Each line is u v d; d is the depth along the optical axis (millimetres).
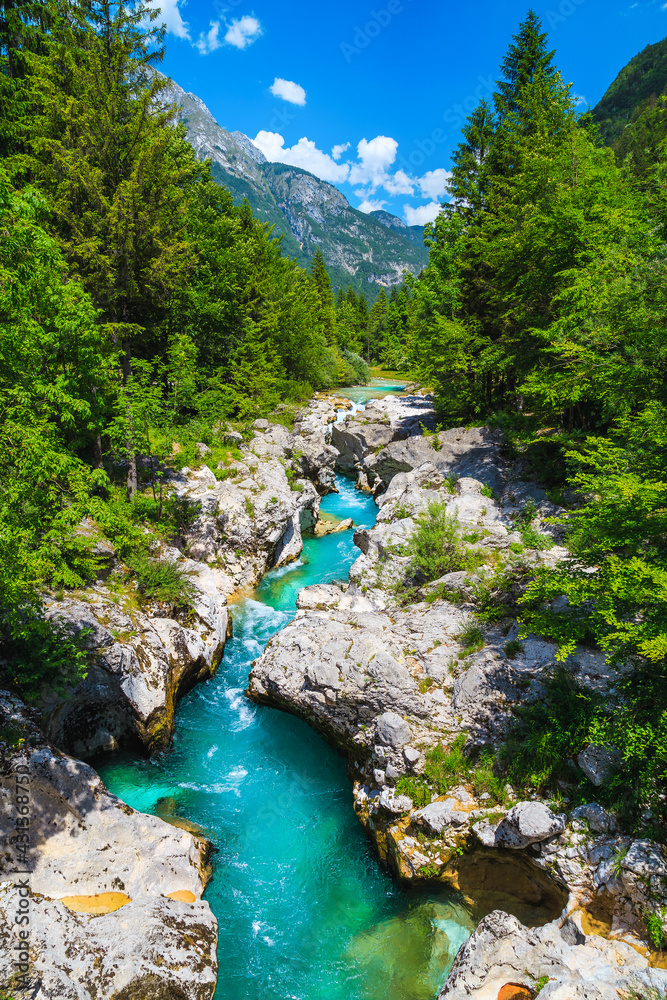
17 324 8930
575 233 15750
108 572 14289
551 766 8938
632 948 6383
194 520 18672
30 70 18969
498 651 11141
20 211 8492
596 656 10180
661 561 7668
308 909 8594
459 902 8602
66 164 15508
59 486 10711
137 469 19109
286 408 36250
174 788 10883
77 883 7363
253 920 8375
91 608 11992
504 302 21906
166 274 18312
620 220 14398
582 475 10258
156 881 7887
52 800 8148
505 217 21422
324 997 7289
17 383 9312
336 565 21734
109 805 8586
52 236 15227
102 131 16266
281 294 41406
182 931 7109
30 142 16172
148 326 22188
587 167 15984
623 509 8250
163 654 12484
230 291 30672
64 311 12570
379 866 9391
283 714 13172
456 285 30438
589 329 13086
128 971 6219
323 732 12219
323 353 54531
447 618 12906
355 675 11352
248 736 12484
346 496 31391
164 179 17812
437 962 7676
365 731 11039
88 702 11047
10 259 8898
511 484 19969
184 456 20172
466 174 31812
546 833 7895
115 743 11555
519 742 9523
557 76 27125
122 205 16188
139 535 15703
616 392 12164
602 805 8203
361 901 8750
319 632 13172
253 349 32562
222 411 28250
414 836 9039
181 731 12531
